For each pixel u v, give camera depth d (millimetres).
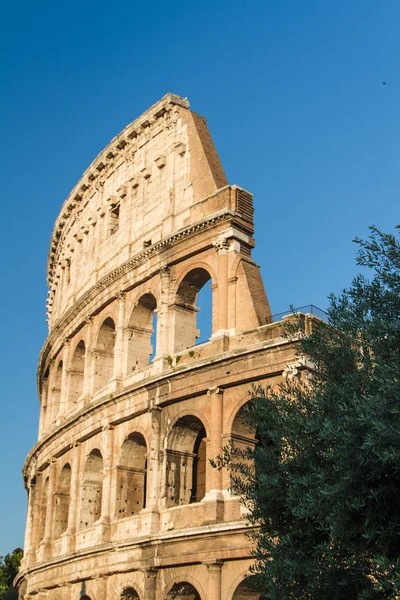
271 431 36281
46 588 69688
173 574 53344
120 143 75500
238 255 58000
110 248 73750
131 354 65875
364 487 29641
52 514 72812
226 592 49469
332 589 30172
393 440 28078
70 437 70312
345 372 34750
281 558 32781
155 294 63844
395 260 34062
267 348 51625
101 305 70625
